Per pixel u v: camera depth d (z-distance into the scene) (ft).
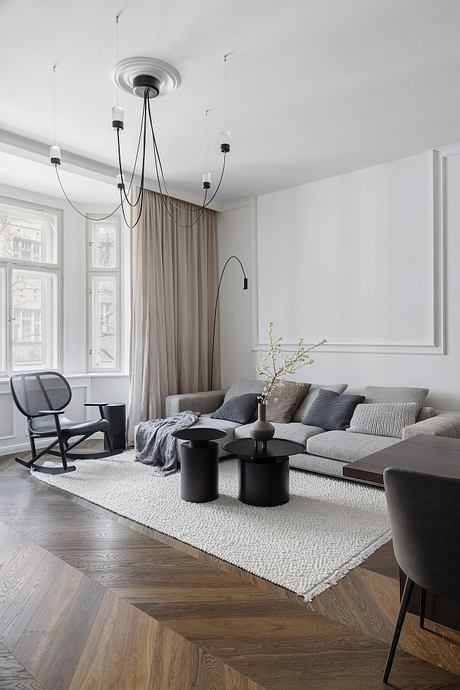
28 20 8.12
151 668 5.56
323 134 12.71
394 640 5.21
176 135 12.74
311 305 16.56
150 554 8.45
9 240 16.89
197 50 8.96
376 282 14.98
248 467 10.59
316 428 13.58
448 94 10.64
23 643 6.04
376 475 5.70
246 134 12.68
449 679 5.28
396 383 14.61
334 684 5.23
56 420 13.37
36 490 11.99
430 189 13.83
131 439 16.57
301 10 7.88
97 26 8.29
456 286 13.44
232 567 7.95
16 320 17.08
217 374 19.33
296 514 10.01
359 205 15.35
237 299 18.85
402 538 4.86
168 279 17.57
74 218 18.44
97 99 10.79
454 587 4.53
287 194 17.17
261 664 5.58
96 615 6.62
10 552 8.56
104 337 19.06
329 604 6.81
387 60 9.32
